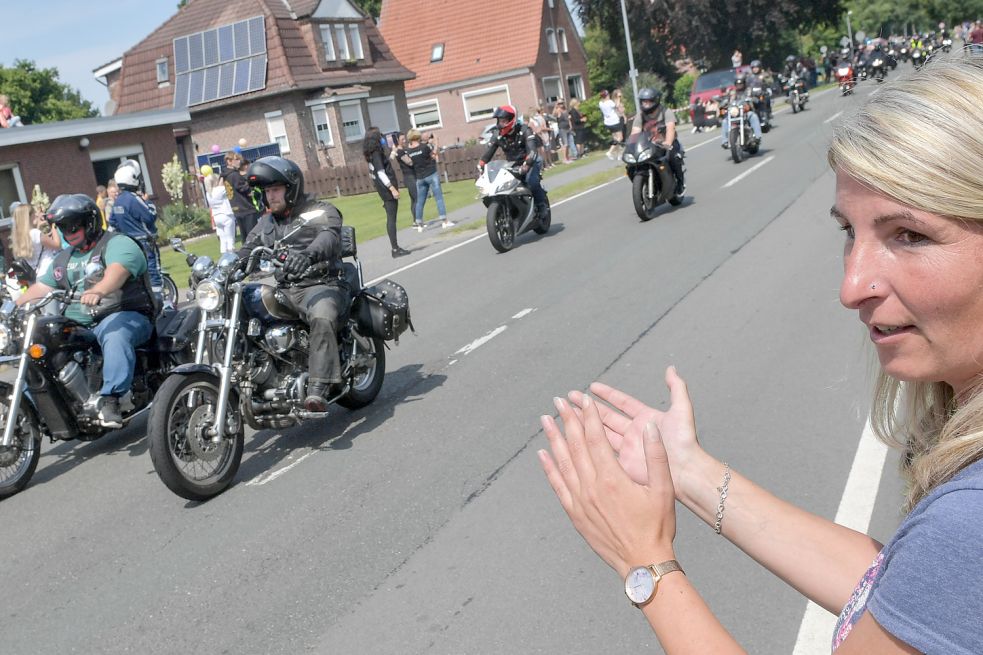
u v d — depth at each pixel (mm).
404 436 5918
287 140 35469
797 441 4844
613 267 10492
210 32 36344
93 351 6289
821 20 50438
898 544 774
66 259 6391
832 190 13516
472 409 6273
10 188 22938
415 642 3500
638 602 978
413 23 46656
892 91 836
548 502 4551
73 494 5934
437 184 16688
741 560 3688
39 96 67312
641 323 7863
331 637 3650
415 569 4094
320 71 35875
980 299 796
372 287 6473
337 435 6168
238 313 5566
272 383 5887
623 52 51500
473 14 45250
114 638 3932
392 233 14078
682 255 10539
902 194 787
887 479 4234
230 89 35469
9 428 5836
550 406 6094
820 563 1200
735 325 7336
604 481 1019
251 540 4695
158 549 4793
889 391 1068
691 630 936
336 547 4445
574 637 3352
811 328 6918
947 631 700
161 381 6484
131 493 5762
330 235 5867
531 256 12102
